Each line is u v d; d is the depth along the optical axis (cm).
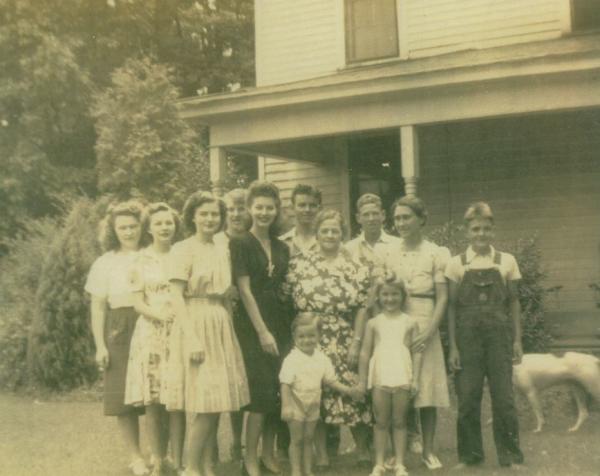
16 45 2095
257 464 535
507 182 1229
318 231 549
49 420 827
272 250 560
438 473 538
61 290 1008
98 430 770
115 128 1627
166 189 1593
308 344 527
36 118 2112
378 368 534
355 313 552
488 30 1280
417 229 577
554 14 1229
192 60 2638
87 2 2169
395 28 1357
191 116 1179
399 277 570
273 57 1459
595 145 1177
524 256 1041
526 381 704
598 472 535
